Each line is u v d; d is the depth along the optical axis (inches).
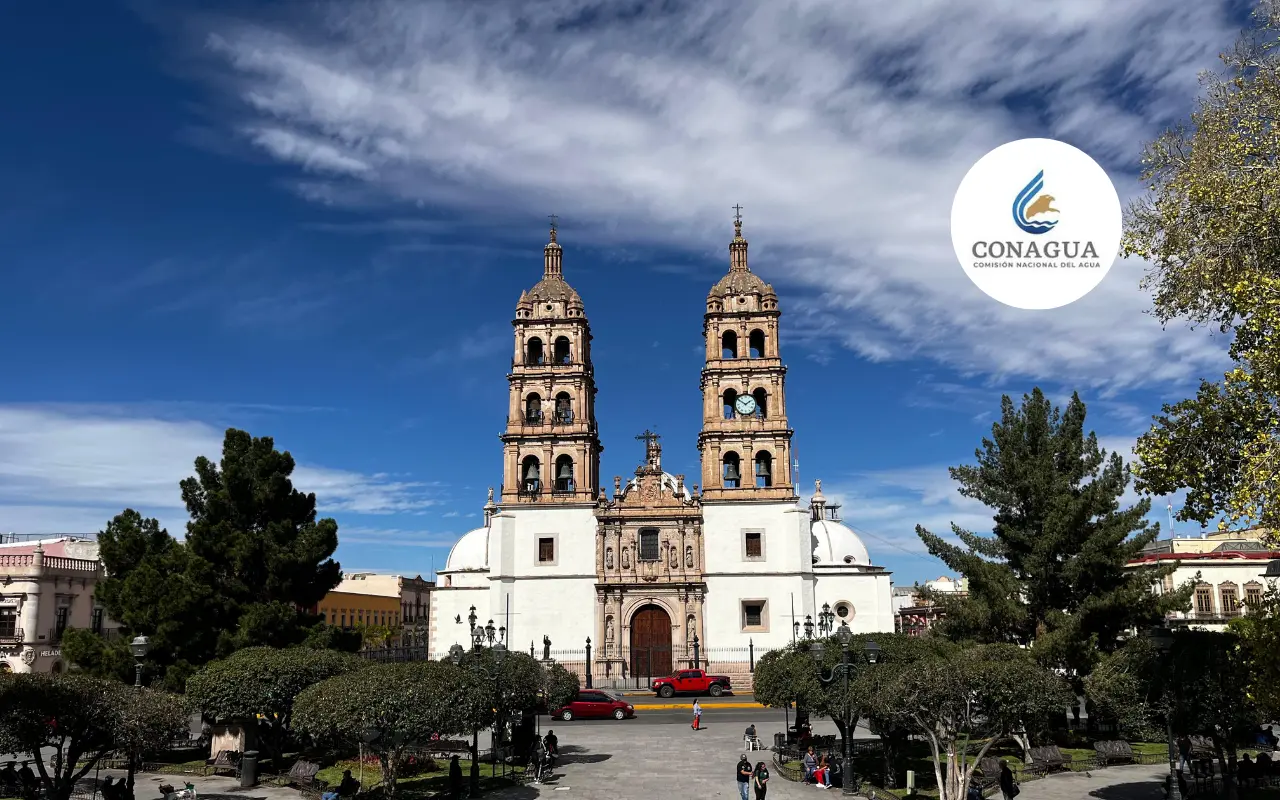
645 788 1545.3
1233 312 1141.7
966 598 2049.7
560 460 3425.2
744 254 3602.4
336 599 5255.9
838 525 4126.5
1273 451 990.4
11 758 1903.3
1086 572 1908.2
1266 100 1124.5
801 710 1925.4
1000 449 2103.8
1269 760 1398.9
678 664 3211.1
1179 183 1173.1
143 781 1657.2
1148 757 1702.8
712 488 3348.9
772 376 3408.0
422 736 1337.4
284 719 1779.0
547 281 3558.1
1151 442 1192.8
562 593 3284.9
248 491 2143.2
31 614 2827.3
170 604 1939.0
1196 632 1279.5
